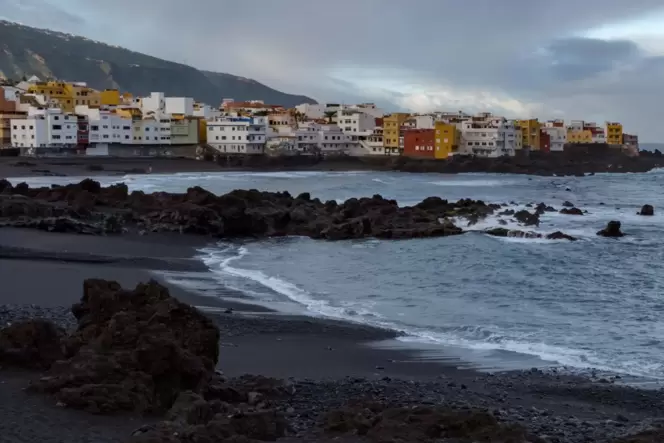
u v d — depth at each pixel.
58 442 13.09
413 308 32.25
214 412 15.14
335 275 41.12
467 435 14.22
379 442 13.88
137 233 55.41
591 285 38.75
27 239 48.97
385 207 68.31
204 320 18.42
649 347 26.02
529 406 18.33
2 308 26.53
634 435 14.80
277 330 26.61
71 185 69.31
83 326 19.33
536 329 28.53
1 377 16.53
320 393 18.45
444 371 22.16
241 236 59.00
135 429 13.80
